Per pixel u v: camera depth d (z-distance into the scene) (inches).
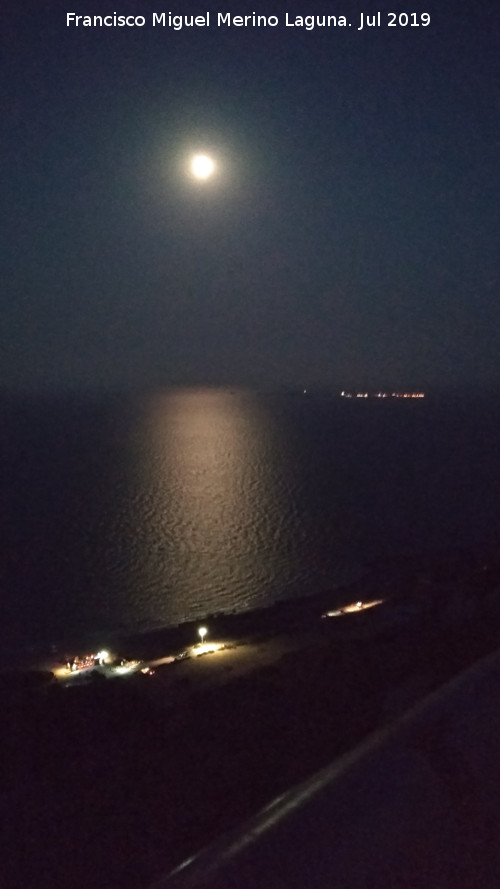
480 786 41.1
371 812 38.9
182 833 104.7
